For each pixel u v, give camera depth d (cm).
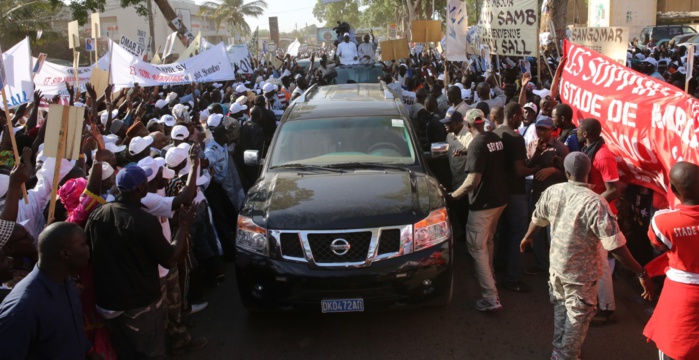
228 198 668
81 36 3622
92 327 373
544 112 639
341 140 594
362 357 447
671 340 332
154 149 533
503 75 1286
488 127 605
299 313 498
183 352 462
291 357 452
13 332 261
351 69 1482
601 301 473
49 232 280
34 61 896
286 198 491
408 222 454
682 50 2170
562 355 400
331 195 488
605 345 448
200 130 710
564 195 393
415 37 1413
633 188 529
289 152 589
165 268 382
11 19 2945
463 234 693
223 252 662
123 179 355
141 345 372
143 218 357
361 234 448
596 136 467
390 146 584
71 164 451
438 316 508
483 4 959
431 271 454
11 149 551
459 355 443
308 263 447
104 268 357
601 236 372
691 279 326
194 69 877
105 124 706
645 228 528
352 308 448
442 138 747
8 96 534
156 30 4716
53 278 281
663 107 444
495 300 501
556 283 402
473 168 485
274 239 456
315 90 799
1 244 332
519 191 530
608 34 815
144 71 839
